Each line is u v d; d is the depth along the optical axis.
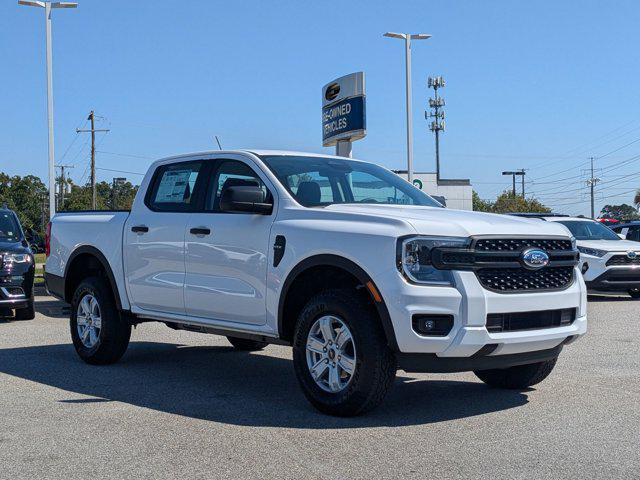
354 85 21.28
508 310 5.47
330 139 22.92
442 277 5.37
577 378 7.23
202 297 6.83
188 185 7.32
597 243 15.31
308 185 6.52
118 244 7.82
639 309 13.64
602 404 6.13
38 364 8.24
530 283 5.68
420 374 7.53
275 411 5.95
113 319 7.98
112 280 7.91
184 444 5.02
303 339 5.86
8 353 9.03
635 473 4.38
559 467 4.49
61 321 12.32
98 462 4.66
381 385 5.46
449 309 5.27
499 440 5.07
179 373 7.71
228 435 5.23
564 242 5.96
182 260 7.04
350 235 5.62
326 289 5.90
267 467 4.53
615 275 14.82
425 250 5.36
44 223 88.62
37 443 5.07
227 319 6.68
